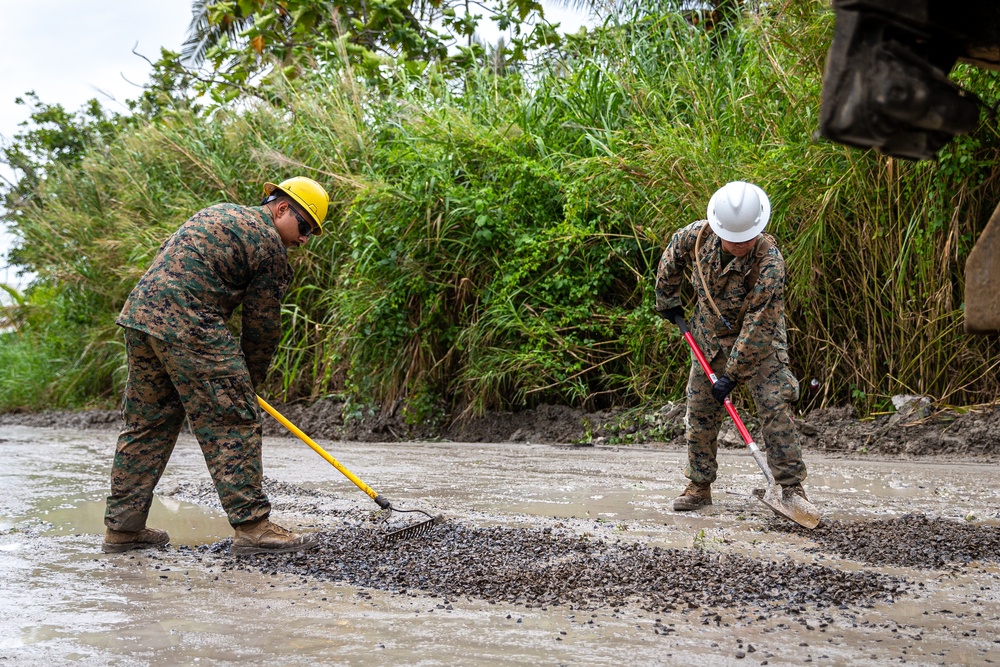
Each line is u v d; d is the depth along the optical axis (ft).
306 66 41.52
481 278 31.19
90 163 44.80
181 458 26.16
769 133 27.50
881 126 5.82
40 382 45.68
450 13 45.42
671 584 11.70
